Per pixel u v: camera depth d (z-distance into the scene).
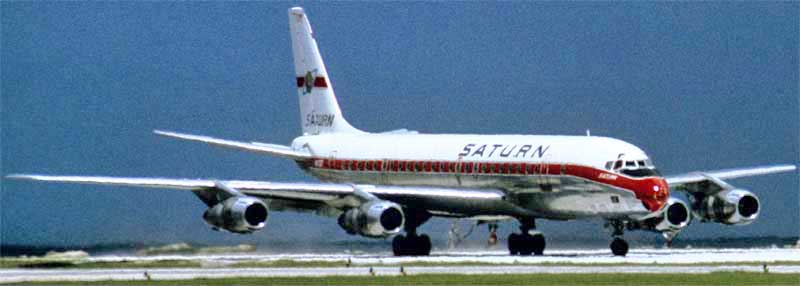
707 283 165.62
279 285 163.25
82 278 174.00
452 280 168.62
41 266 199.12
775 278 171.12
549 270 187.25
